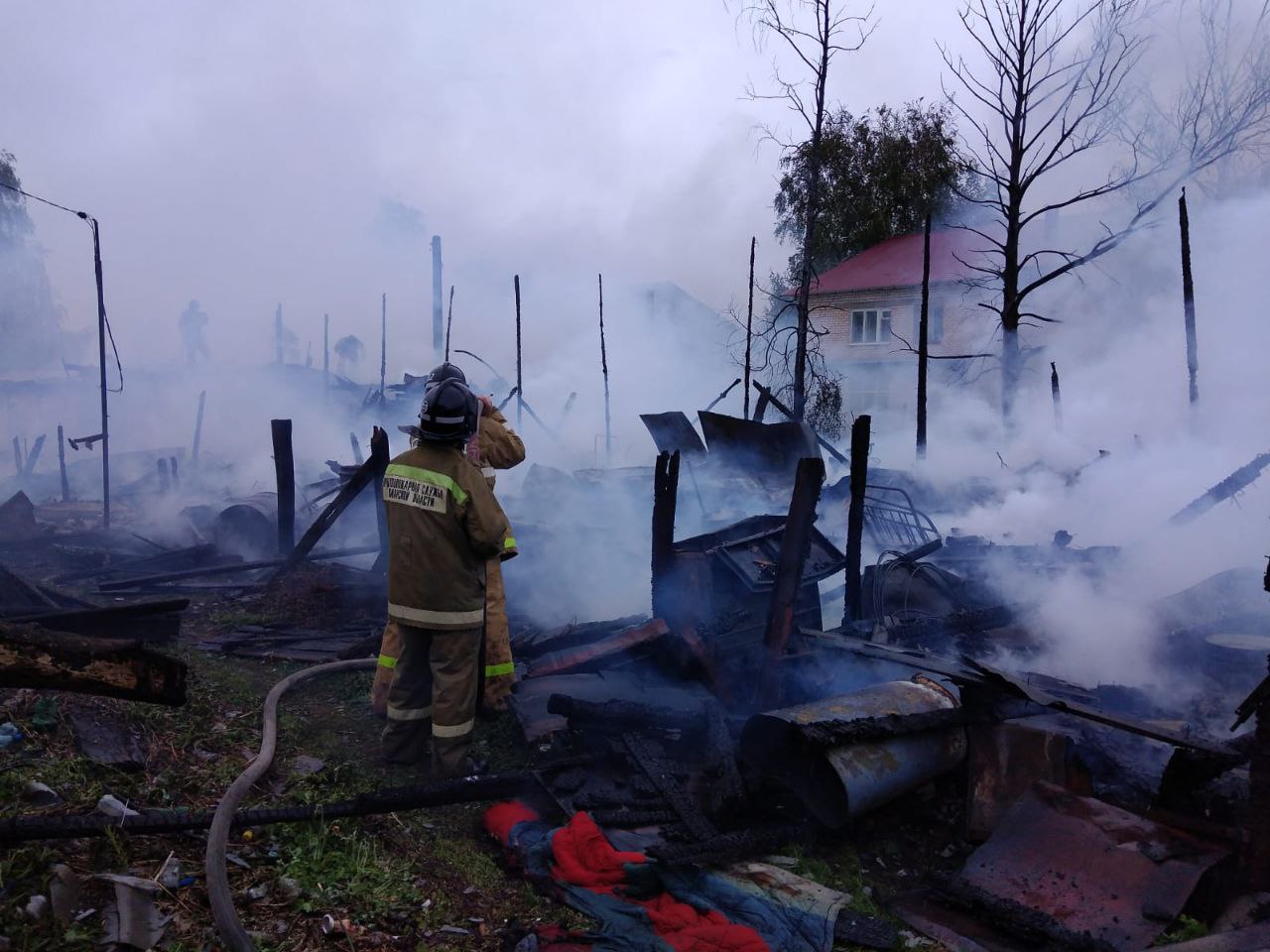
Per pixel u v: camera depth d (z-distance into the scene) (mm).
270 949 2752
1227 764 3734
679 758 4309
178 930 2732
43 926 2537
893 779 3947
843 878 3734
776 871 3631
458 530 4105
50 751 3551
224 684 4980
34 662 2854
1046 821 3723
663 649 5152
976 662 4129
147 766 3703
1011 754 4113
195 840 3207
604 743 4352
